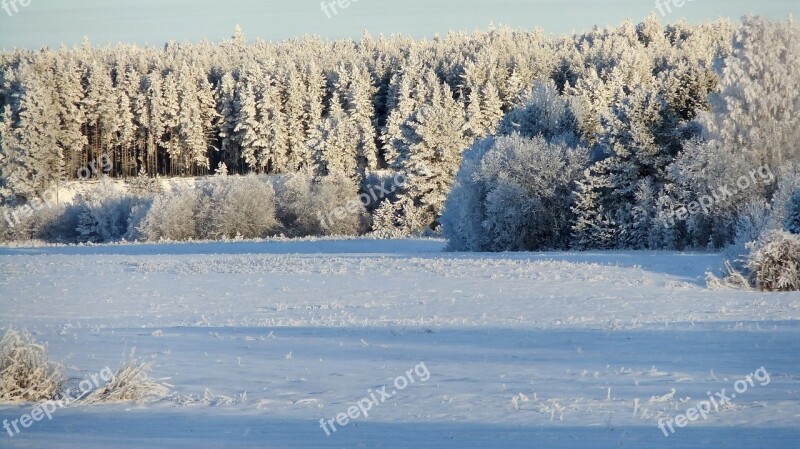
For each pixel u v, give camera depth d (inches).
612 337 727.1
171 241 3085.6
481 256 1958.7
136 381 513.0
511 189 2303.2
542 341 710.5
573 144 2512.3
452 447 366.3
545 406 451.2
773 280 1186.0
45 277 1557.6
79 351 676.7
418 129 3486.7
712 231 1999.3
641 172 2276.1
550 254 1985.7
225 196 3334.2
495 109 4670.3
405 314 953.5
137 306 1085.8
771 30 2070.6
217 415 450.3
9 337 540.7
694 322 837.2
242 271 1610.5
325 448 369.1
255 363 617.9
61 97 4485.7
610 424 404.8
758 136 2007.9
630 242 2209.6
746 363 576.1
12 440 398.0
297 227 3444.9
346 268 1627.7
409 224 3395.7
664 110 2293.3
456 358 628.4
